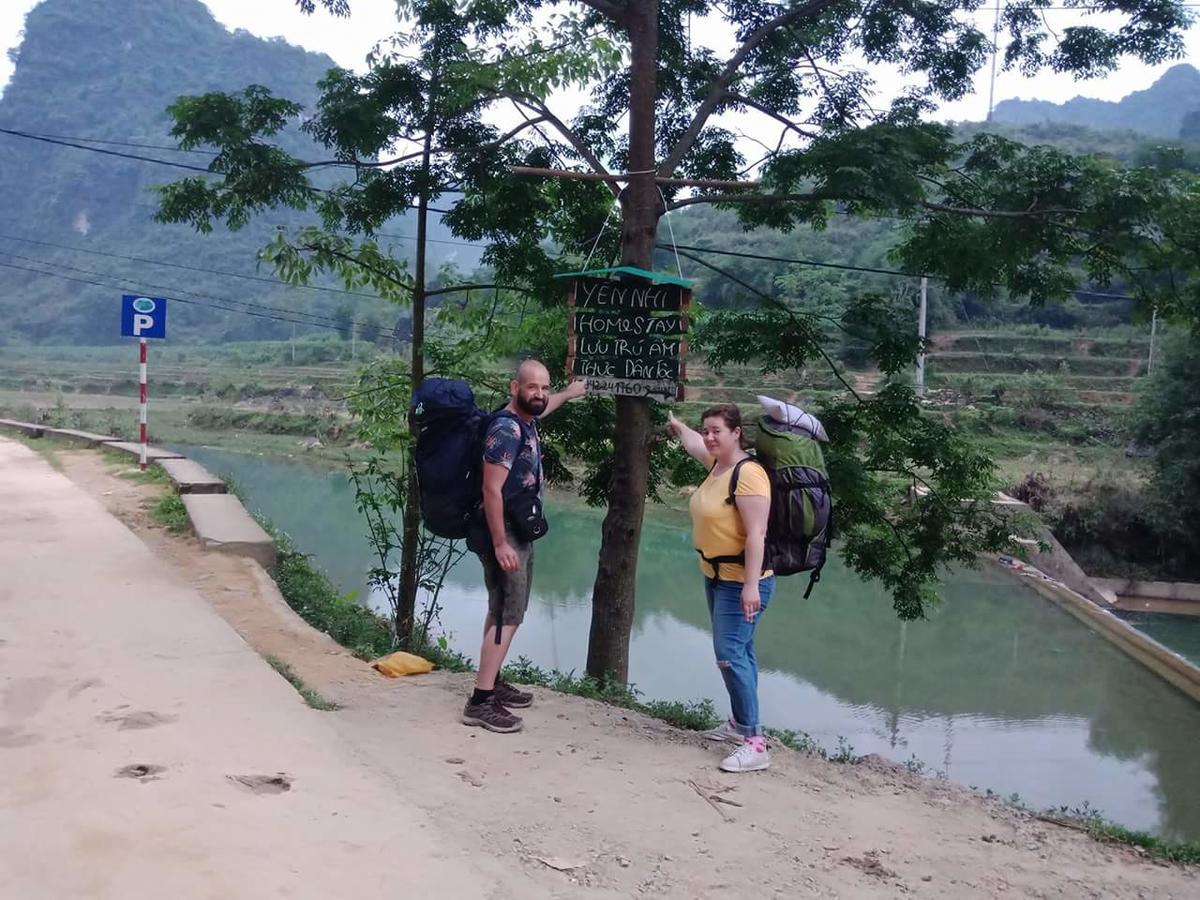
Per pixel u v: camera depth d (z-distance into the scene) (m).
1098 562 26.67
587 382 7.08
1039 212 7.71
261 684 4.89
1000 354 44.38
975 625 18.83
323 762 3.96
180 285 103.19
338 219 9.65
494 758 4.38
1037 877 3.85
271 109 8.91
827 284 18.52
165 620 6.01
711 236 41.56
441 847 3.31
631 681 13.84
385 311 71.00
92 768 3.67
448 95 8.60
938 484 10.59
